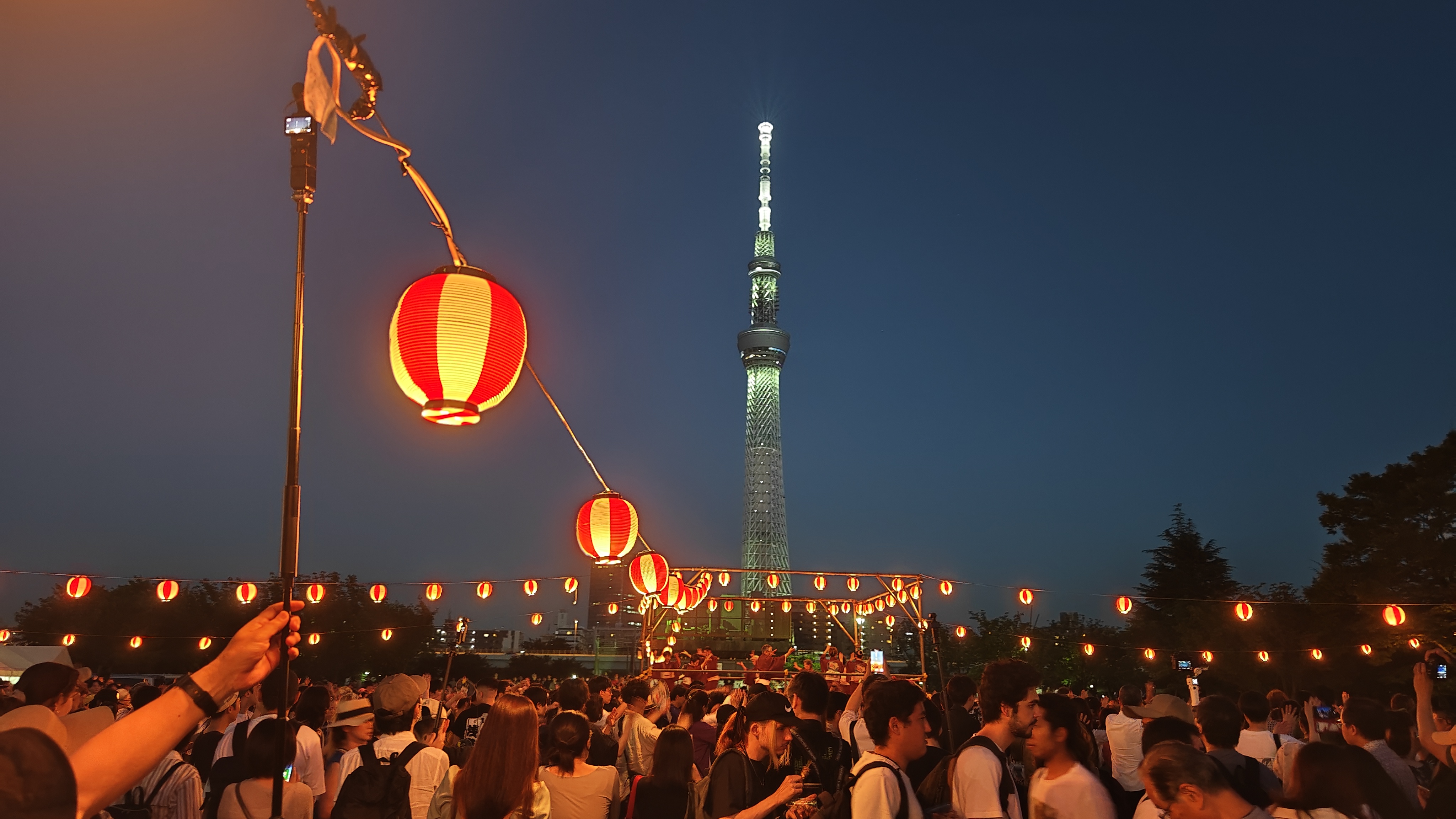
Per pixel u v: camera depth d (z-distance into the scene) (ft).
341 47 15.72
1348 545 117.60
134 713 8.39
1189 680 55.31
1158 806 13.89
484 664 243.81
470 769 16.53
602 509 36.65
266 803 18.74
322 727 27.50
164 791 17.78
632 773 31.24
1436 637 100.37
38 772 6.11
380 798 20.07
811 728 21.36
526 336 18.80
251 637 9.08
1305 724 40.83
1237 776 19.34
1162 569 188.96
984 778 15.67
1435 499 107.04
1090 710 42.09
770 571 70.08
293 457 13.56
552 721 23.47
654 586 50.70
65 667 19.60
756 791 20.31
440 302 17.65
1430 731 21.21
